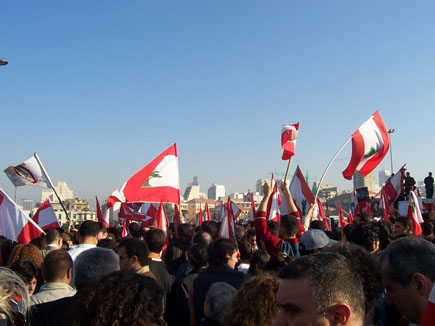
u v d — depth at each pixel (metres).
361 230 4.91
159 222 11.02
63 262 4.63
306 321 2.04
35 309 3.94
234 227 9.10
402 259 2.67
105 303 2.51
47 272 4.61
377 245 4.89
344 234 6.54
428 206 16.73
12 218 9.13
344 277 2.08
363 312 2.11
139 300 2.54
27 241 9.05
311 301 2.03
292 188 11.94
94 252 4.69
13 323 3.15
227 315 3.26
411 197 10.43
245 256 7.34
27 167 12.33
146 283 2.69
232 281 5.16
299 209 11.69
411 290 2.64
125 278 2.68
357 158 12.19
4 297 3.15
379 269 2.55
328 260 2.16
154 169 11.34
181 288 5.82
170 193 11.32
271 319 3.09
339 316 2.02
